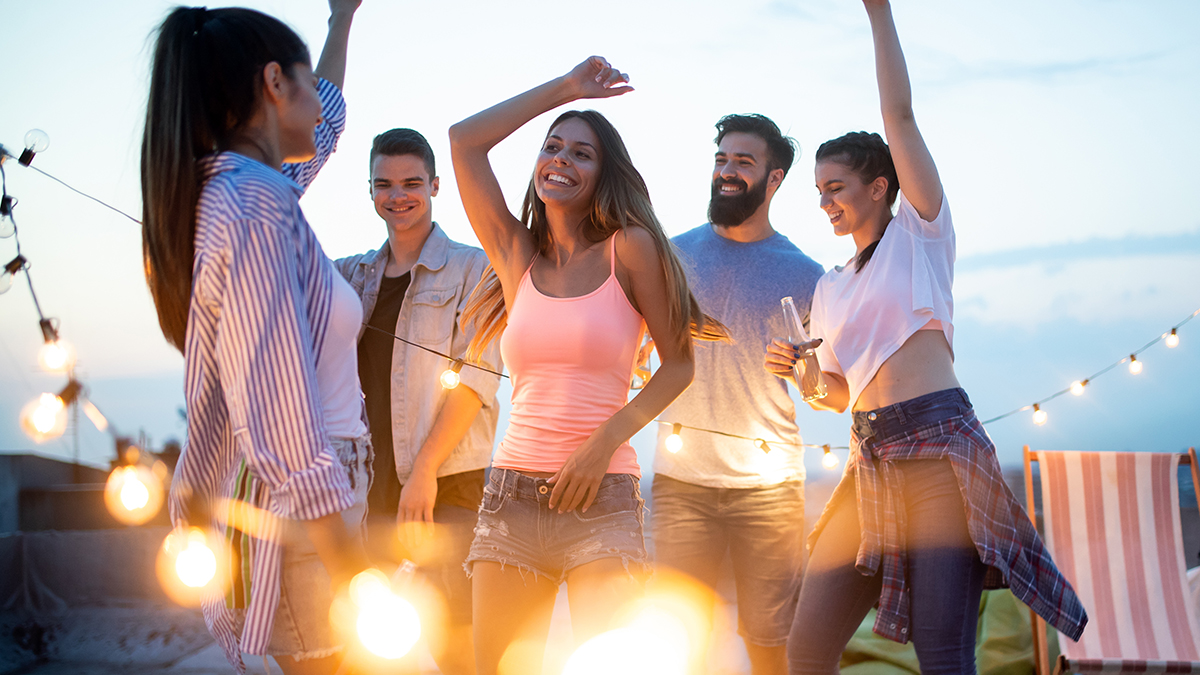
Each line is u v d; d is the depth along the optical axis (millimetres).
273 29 1530
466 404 2783
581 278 2148
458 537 2830
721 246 3076
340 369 1650
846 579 2506
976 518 2256
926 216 2441
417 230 2951
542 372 2098
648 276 2117
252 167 1451
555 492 1978
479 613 2059
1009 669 3398
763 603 2971
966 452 2295
